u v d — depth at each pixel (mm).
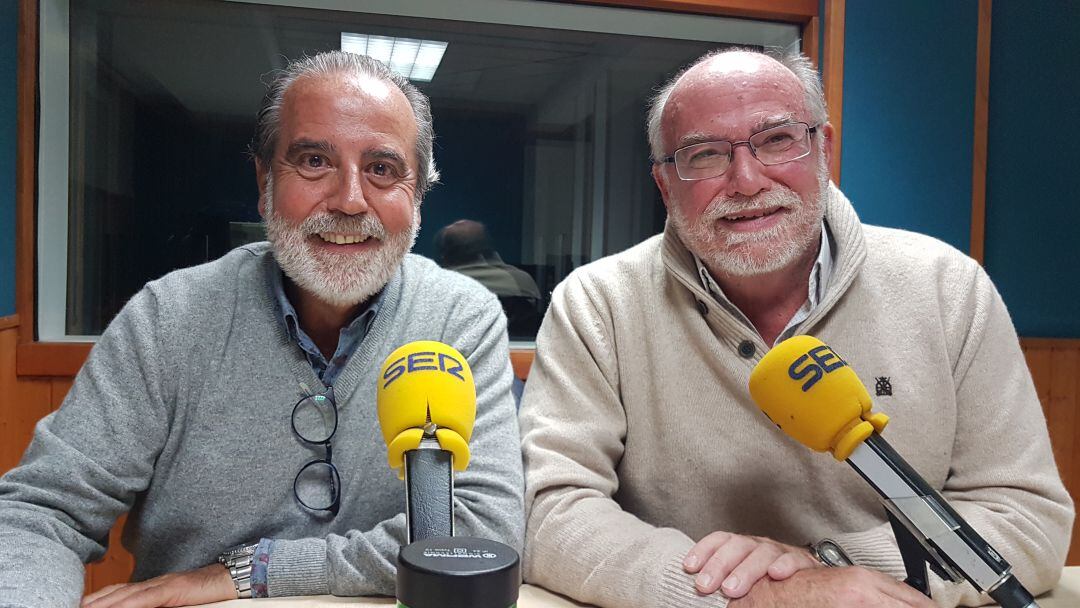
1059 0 2496
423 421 752
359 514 1181
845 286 1251
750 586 919
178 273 1246
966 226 2449
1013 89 2492
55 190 2209
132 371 1135
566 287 1410
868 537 1076
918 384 1238
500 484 1117
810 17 2357
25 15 2127
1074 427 2600
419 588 508
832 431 806
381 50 2357
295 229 1146
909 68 2377
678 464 1287
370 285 1181
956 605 988
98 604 967
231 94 2285
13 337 2105
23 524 982
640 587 974
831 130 1340
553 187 2467
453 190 2420
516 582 530
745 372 1243
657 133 1352
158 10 2227
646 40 2430
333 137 1126
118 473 1094
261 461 1155
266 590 1013
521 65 2420
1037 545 1077
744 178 1190
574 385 1312
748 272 1233
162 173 2270
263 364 1177
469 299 1308
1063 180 2547
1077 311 2604
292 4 2242
